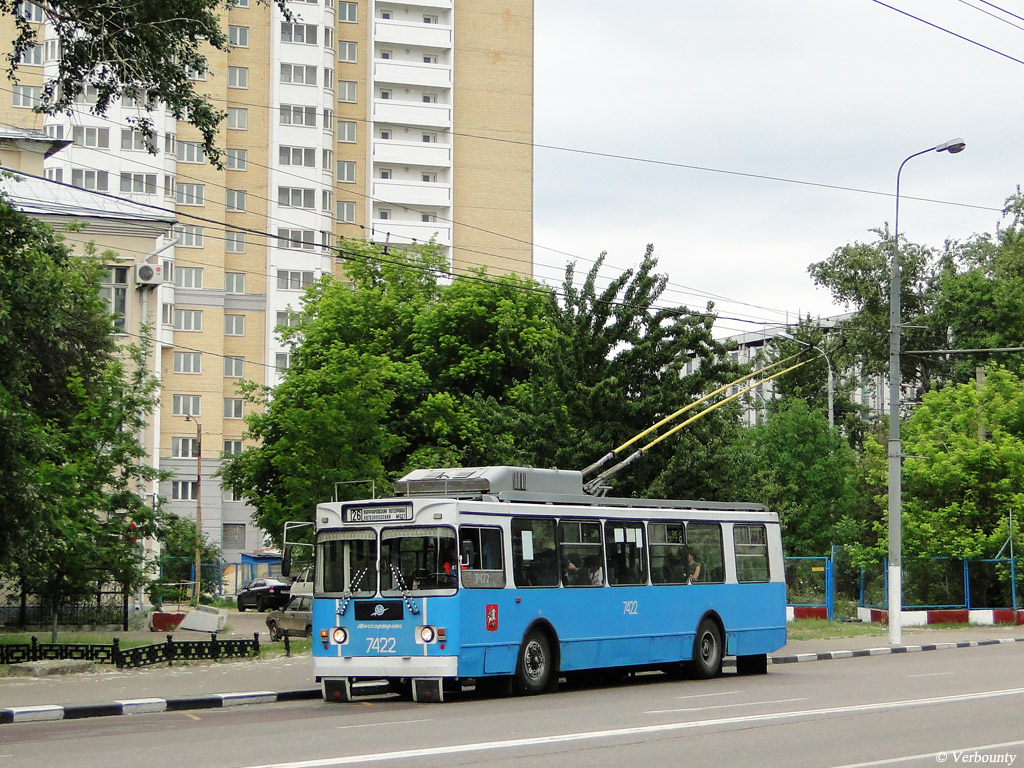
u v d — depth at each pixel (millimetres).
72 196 43688
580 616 20141
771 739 12609
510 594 18797
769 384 73688
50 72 77438
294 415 31562
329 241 88812
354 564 18609
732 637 23609
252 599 56750
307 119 88125
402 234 92250
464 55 95625
